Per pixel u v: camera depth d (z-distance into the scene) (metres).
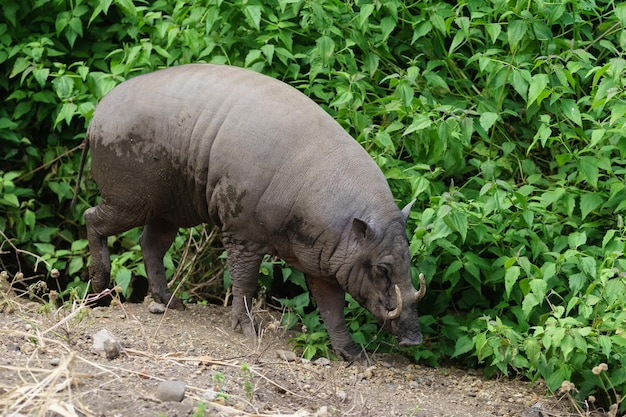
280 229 9.87
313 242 9.80
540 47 11.55
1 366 7.65
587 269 9.74
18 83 13.23
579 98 11.55
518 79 10.94
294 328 10.97
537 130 11.75
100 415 7.07
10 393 7.10
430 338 11.15
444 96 11.94
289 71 11.68
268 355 9.89
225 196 9.91
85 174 13.23
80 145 12.78
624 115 10.66
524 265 9.90
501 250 10.77
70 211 13.52
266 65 11.70
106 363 8.31
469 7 11.64
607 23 11.69
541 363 9.53
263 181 9.74
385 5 11.47
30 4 13.10
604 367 8.48
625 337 8.95
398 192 11.05
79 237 13.41
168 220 10.76
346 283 9.87
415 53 12.22
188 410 7.36
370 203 9.71
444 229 10.12
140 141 10.24
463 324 10.87
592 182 10.48
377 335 10.61
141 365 8.41
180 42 12.11
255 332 10.30
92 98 11.96
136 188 10.42
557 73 10.78
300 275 11.36
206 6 11.65
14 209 13.08
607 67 10.19
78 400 7.18
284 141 9.75
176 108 10.09
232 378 8.55
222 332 10.42
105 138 10.40
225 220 10.03
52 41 13.02
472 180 11.67
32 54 12.31
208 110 9.98
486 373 10.48
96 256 11.01
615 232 10.62
